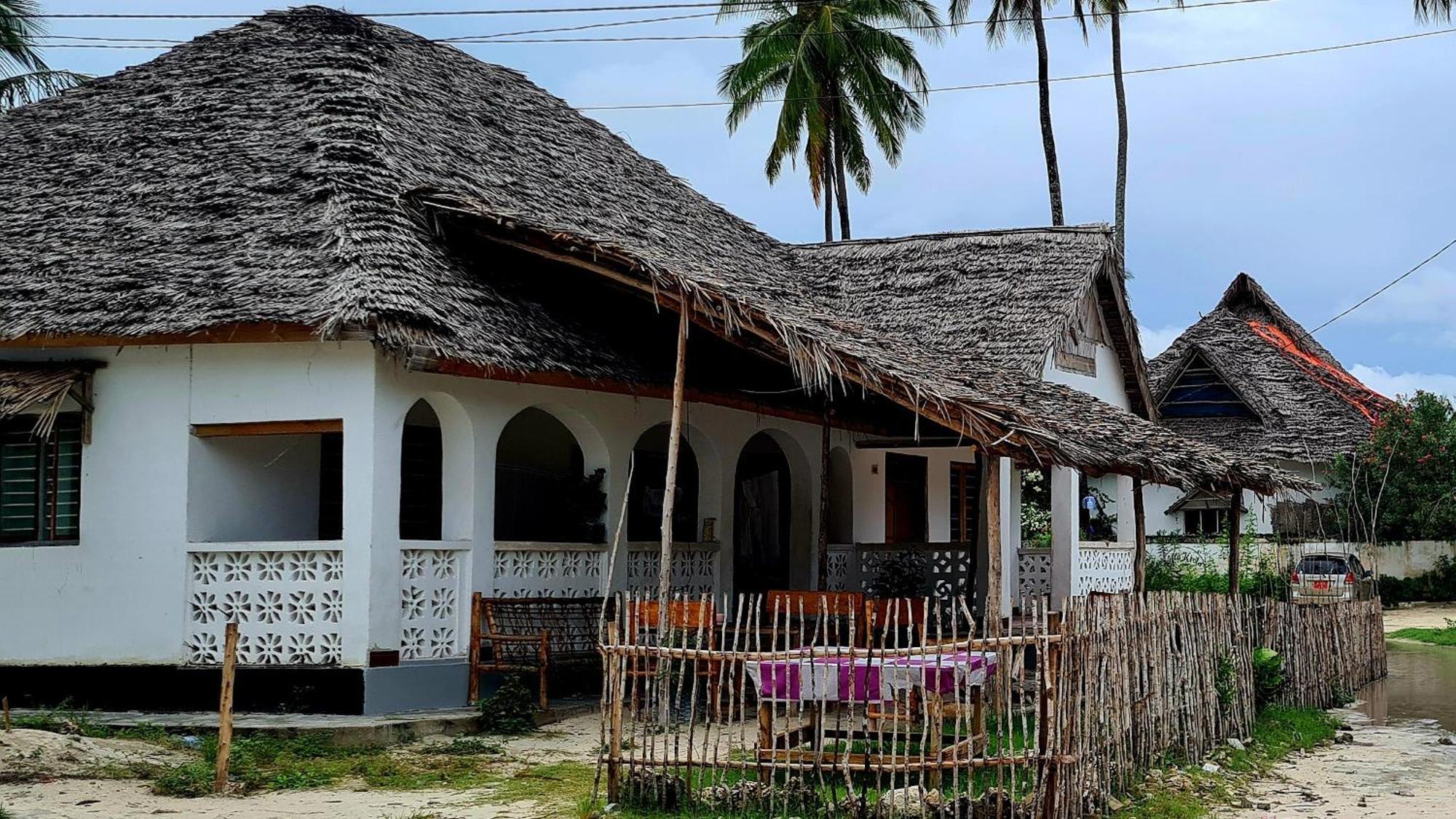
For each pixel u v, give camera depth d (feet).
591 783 35.76
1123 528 84.94
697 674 32.60
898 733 38.04
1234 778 40.81
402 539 45.65
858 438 73.26
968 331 71.41
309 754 39.45
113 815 31.32
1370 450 130.52
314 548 44.68
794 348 41.96
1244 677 48.88
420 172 52.16
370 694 43.86
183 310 44.09
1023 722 31.07
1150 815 33.99
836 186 143.84
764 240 82.07
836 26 126.93
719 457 62.13
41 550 47.85
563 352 48.80
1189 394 145.79
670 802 32.14
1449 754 47.19
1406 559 130.21
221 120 54.80
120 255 48.08
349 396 44.70
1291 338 160.25
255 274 45.19
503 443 60.08
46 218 51.78
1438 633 99.14
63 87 97.71
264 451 49.34
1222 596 47.80
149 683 45.98
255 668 44.96
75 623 47.14
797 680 32.73
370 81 56.08
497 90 67.05
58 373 46.39
